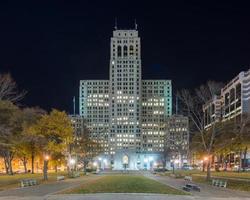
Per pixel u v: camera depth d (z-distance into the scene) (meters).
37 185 61.34
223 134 85.38
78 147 140.00
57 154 99.94
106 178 84.56
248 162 177.12
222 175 93.81
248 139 85.19
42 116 85.12
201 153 100.44
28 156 103.38
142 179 77.38
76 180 79.81
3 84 74.75
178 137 193.12
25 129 76.62
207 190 50.28
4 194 44.47
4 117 68.00
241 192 47.44
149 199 37.28
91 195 41.53
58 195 42.12
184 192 45.59
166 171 166.00
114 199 37.34
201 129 82.75
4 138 65.50
